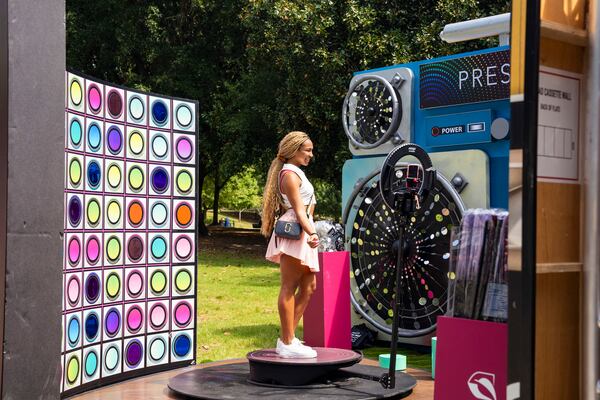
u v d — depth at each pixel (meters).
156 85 22.09
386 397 4.46
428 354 6.55
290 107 16.39
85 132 4.82
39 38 3.68
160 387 4.95
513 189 2.47
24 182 3.62
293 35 15.48
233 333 8.31
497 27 6.05
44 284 3.72
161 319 5.57
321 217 23.83
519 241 2.45
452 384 3.11
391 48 14.48
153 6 21.44
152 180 5.48
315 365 4.59
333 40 15.62
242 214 50.94
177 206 5.67
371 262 6.89
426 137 6.73
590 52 2.64
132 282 5.33
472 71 6.35
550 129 2.58
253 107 18.27
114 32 21.64
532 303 2.41
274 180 4.92
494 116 6.21
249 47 17.14
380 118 7.04
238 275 15.03
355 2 14.70
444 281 6.32
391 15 14.62
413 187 4.74
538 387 2.52
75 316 4.73
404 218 4.75
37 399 3.67
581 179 2.67
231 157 21.69
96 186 4.95
